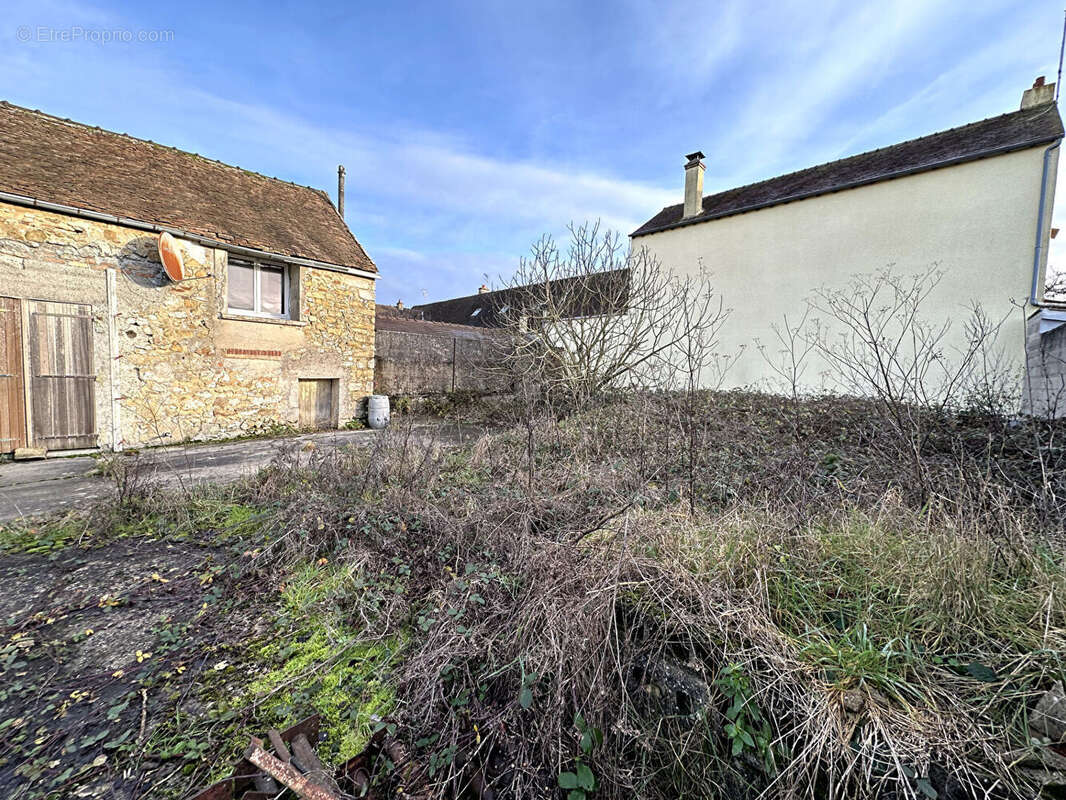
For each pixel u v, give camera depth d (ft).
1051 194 22.58
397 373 35.17
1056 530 7.33
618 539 7.79
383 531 10.16
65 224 19.22
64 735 5.39
